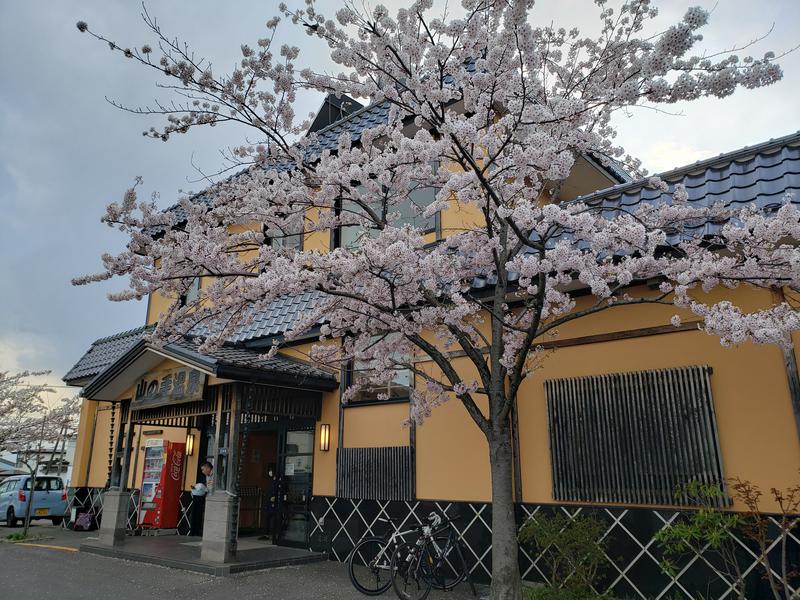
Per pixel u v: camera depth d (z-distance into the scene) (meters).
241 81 5.70
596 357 6.79
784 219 3.96
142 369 9.91
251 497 11.31
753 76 3.34
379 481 8.36
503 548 4.66
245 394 8.53
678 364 6.24
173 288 6.04
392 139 6.06
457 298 5.11
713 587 5.50
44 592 6.83
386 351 6.70
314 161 9.41
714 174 6.13
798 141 5.85
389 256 4.59
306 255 5.13
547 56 5.90
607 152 6.71
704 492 5.17
